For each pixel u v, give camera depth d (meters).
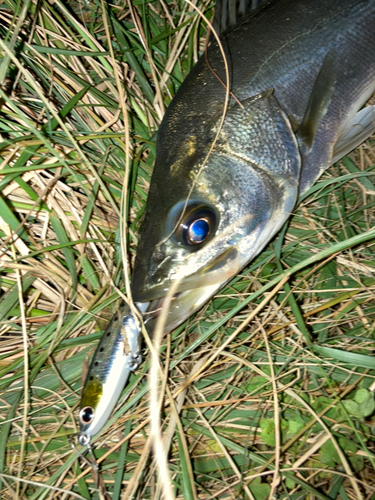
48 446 0.30
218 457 0.30
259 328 0.30
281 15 0.33
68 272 0.35
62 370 0.33
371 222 0.36
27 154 0.33
